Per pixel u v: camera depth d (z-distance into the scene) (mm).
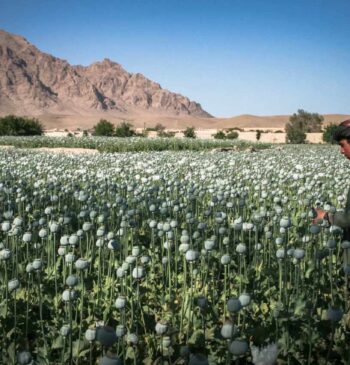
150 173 15094
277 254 5141
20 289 5473
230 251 6883
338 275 6121
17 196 9492
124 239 6906
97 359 4082
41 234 6180
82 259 4574
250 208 9852
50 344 4406
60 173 14414
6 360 3988
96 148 42250
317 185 10969
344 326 4598
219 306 5297
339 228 6098
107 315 4812
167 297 5363
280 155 27156
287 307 4738
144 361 3965
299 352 4055
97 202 9961
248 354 4066
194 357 2590
